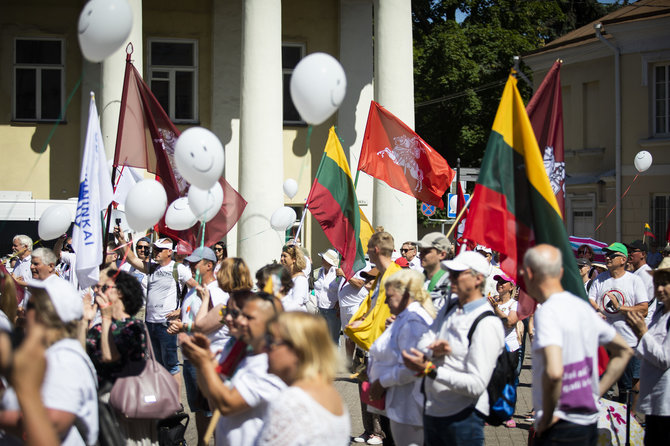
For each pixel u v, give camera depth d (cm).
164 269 947
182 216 748
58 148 1780
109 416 519
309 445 310
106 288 549
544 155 652
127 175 951
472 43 3219
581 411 427
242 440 432
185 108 1873
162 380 555
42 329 337
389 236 658
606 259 886
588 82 2606
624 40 2447
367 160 1108
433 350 465
